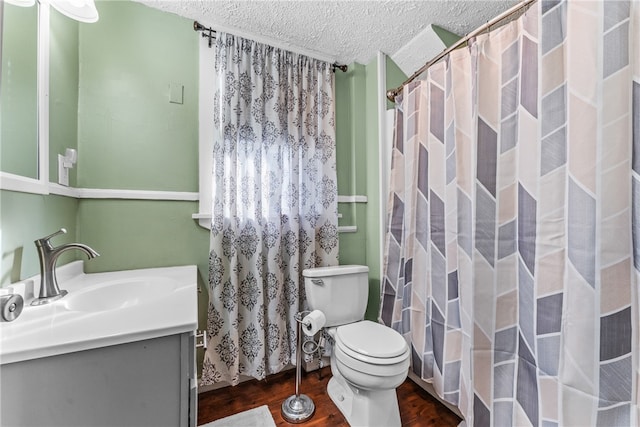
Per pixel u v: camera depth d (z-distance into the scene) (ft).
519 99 3.40
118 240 4.56
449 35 5.52
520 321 3.41
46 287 2.91
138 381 2.15
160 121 4.90
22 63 3.03
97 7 4.52
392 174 5.73
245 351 5.19
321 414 4.63
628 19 2.54
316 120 6.08
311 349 5.42
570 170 2.82
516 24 3.50
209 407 4.80
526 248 3.33
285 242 5.69
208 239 5.19
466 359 4.04
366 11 4.92
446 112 4.45
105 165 4.50
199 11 4.92
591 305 2.69
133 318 2.37
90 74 4.42
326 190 6.12
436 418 4.57
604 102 2.62
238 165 5.25
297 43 5.80
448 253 4.39
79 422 1.97
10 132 2.81
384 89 6.27
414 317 5.10
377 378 3.91
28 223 3.05
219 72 5.13
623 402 2.58
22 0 2.70
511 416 3.43
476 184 3.76
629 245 2.58
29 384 1.86
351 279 5.54
